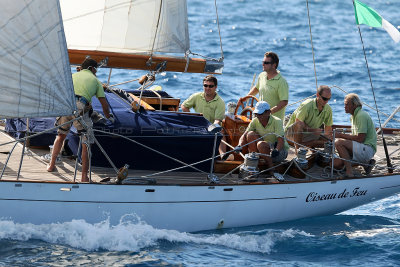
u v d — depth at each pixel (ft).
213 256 88.22
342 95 186.09
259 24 322.96
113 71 204.13
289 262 88.12
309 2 407.44
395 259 89.97
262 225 100.89
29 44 78.54
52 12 78.89
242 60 232.73
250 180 97.40
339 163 106.93
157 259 85.35
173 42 106.22
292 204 101.96
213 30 297.74
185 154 99.30
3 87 78.84
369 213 112.27
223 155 105.70
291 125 110.11
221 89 183.42
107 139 95.96
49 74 80.33
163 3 104.06
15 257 81.87
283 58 242.17
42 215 86.89
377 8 398.21
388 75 216.54
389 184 109.19
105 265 82.38
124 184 89.04
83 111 89.71
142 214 91.20
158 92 120.26
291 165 104.53
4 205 85.10
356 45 278.67
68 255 84.17
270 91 111.65
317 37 294.66
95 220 89.20
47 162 100.07
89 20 102.32
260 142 101.09
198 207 94.17
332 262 88.58
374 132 106.73
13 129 110.83
